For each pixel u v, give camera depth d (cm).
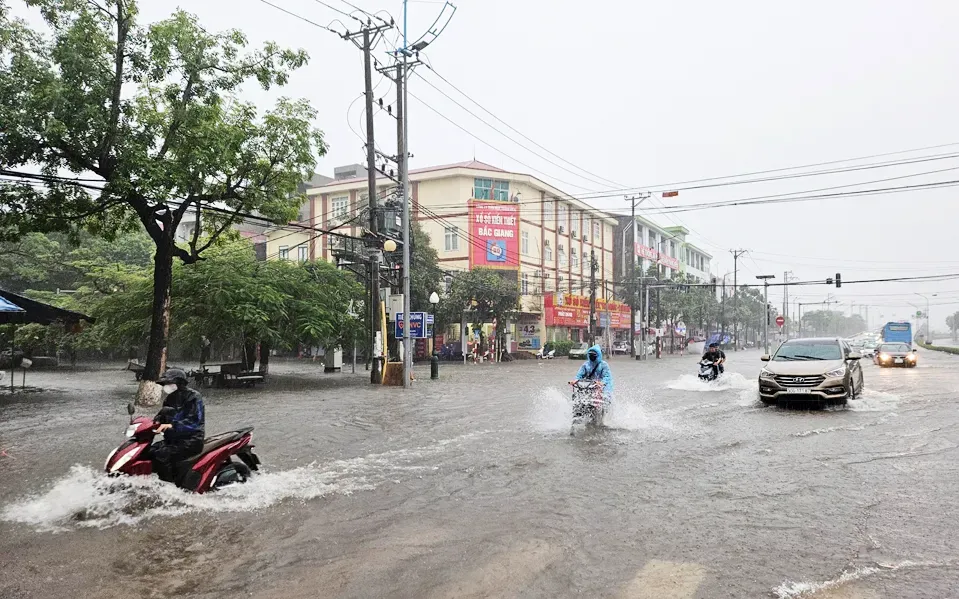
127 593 396
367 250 2177
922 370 2717
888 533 500
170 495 608
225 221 1859
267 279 2073
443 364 3731
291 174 1702
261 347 2288
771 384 1348
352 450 877
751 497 614
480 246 4475
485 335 4384
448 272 3959
